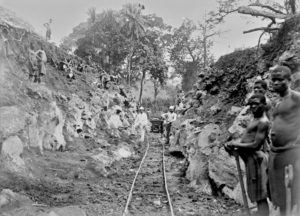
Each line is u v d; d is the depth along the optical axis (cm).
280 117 592
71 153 1631
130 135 2706
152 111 6538
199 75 2052
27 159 1290
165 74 6756
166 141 2556
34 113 1476
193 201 1112
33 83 1738
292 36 1314
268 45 1494
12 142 1184
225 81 1812
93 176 1393
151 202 1106
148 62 6412
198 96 2016
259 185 662
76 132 1950
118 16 5959
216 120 1622
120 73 6172
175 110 3231
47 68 2367
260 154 667
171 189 1273
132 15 5969
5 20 1966
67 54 2942
